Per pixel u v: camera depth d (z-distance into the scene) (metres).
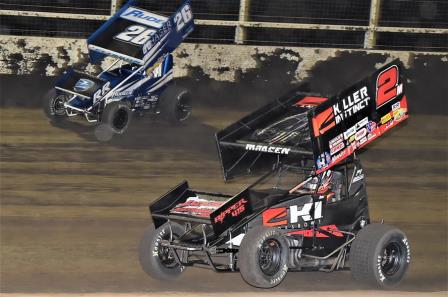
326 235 18.48
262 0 46.69
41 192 26.23
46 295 16.64
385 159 33.66
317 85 44.38
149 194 26.89
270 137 19.09
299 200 18.16
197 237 17.98
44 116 38.09
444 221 25.45
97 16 44.16
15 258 19.84
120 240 21.89
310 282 18.88
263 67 43.97
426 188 29.59
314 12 47.22
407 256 18.25
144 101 37.16
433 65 44.88
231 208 17.12
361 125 18.91
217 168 30.98
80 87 35.06
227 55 43.66
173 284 18.36
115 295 16.86
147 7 44.69
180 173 29.92
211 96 43.41
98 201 25.66
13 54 41.53
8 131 34.62
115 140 34.50
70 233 22.25
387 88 19.52
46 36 44.69
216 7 46.50
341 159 18.50
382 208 26.55
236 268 17.59
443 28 47.81
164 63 37.88
